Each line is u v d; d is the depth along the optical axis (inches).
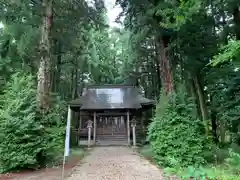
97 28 637.9
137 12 621.9
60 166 389.4
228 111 498.9
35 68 645.9
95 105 846.5
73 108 882.8
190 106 407.2
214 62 256.7
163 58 610.9
